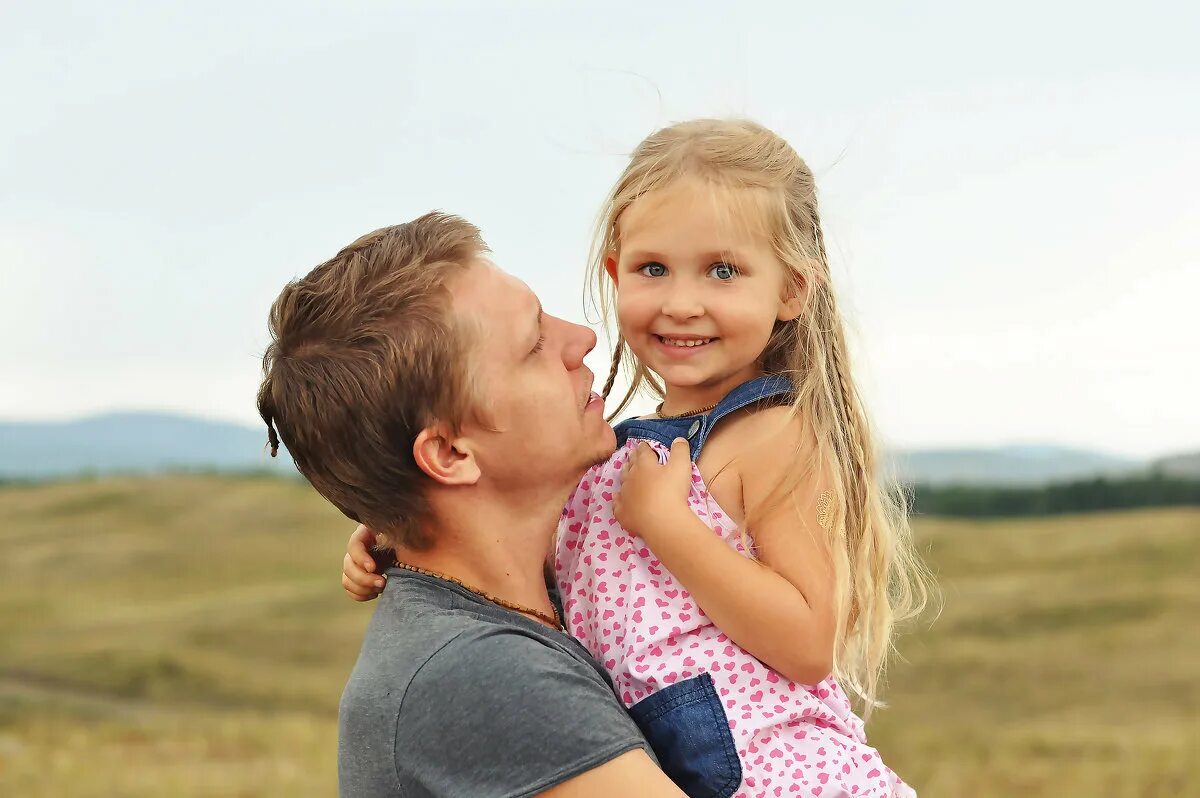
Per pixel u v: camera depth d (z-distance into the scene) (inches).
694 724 89.7
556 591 100.7
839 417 102.7
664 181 99.0
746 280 98.0
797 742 92.1
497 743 76.7
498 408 86.0
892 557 106.7
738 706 91.0
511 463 87.7
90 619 2009.1
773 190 99.1
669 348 99.3
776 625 90.0
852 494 101.6
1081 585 1908.2
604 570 96.2
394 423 84.1
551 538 93.6
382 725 79.2
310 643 1764.3
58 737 979.9
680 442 96.2
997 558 2176.4
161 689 1466.5
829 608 93.4
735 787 89.2
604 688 82.1
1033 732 1111.6
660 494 92.6
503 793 75.8
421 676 78.9
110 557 2645.2
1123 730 1135.6
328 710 1390.3
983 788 863.1
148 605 2161.7
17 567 2541.8
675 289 98.1
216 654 1667.1
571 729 77.1
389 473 85.4
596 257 109.0
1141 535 2223.2
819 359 100.1
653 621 92.7
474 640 79.8
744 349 98.3
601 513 98.3
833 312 104.7
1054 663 1486.2
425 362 83.4
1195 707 1255.5
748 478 96.7
